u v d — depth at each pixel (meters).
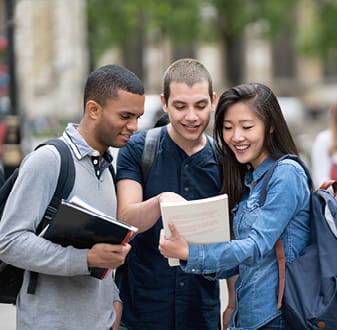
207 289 5.15
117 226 3.84
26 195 3.94
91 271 4.02
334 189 4.67
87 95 4.19
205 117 4.76
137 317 5.14
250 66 55.09
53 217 3.84
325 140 8.81
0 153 14.56
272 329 4.28
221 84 54.53
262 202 4.29
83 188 4.09
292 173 4.27
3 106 16.66
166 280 5.07
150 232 5.05
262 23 40.06
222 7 38.19
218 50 54.47
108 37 30.30
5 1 12.16
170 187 5.07
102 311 4.21
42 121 27.64
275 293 4.28
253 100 4.42
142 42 53.12
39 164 3.98
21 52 14.94
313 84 54.91
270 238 4.16
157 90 52.53
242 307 4.41
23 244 3.86
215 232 3.98
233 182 4.73
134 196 4.90
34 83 17.06
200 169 5.10
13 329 7.86
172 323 5.11
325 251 4.18
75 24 18.00
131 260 5.13
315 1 40.34
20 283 4.24
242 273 4.43
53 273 3.88
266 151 4.54
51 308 3.98
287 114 33.03
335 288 4.07
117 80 4.11
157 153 5.07
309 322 4.09
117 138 4.18
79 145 4.13
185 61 4.80
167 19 34.78
